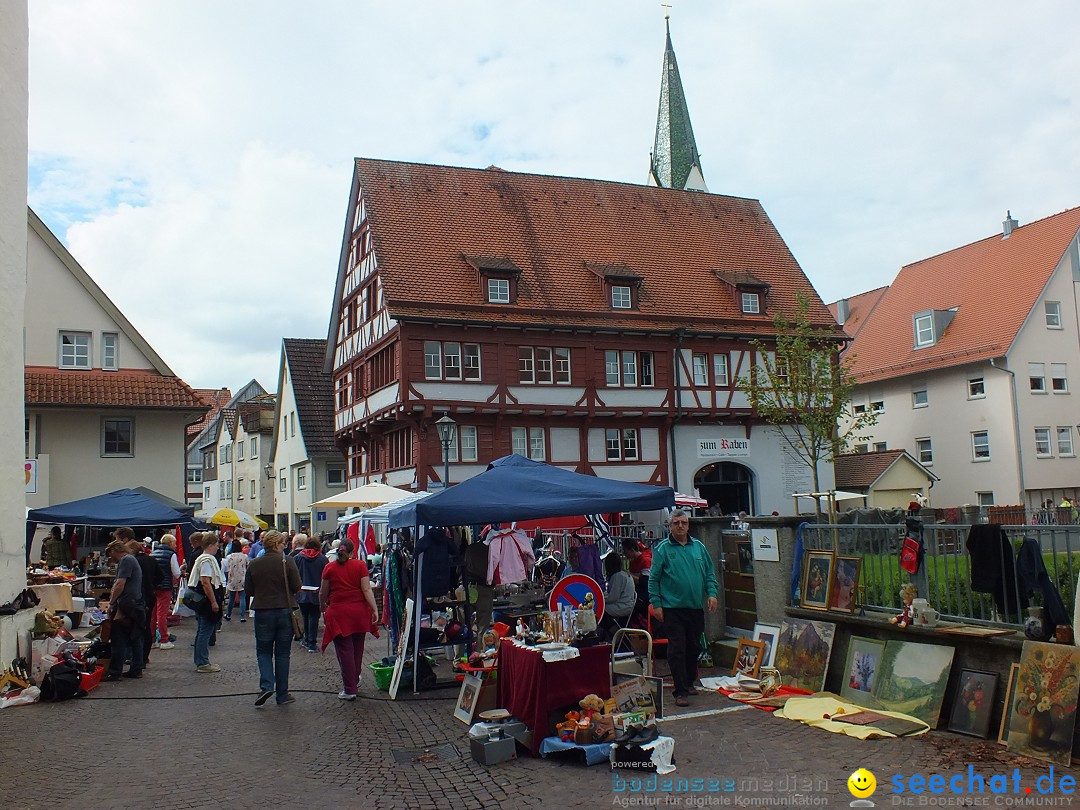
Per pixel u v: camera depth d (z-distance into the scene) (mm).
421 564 10680
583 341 32375
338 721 9023
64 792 6789
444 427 20625
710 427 34469
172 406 27422
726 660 10727
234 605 20281
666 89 56438
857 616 8867
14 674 10641
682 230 39062
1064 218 39969
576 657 7629
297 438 42562
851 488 36875
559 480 11047
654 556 9320
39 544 23641
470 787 6680
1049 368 38469
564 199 37688
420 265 31562
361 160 34781
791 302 37625
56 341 27188
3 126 12305
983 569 7711
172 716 9414
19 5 12867
